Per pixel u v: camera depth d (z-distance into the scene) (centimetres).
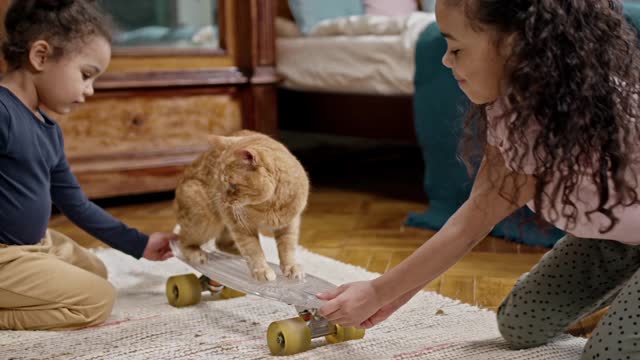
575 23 98
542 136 100
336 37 295
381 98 279
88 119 266
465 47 103
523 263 189
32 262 142
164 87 279
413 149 409
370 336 137
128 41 274
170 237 170
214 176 153
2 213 144
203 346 133
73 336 139
